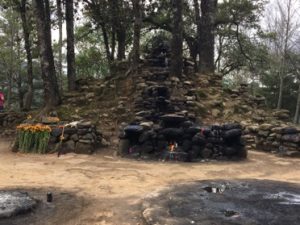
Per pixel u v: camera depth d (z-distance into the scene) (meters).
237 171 7.96
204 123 13.20
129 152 9.64
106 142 11.00
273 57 34.22
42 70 14.52
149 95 14.20
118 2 21.97
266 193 5.71
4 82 37.75
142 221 4.61
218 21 23.59
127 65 17.48
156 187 6.31
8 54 32.56
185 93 14.72
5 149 10.86
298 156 9.95
